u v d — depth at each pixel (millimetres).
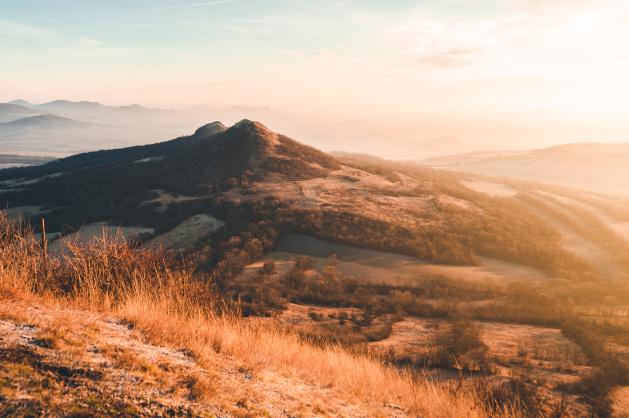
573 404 22828
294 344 7824
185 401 3961
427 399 6695
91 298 6594
